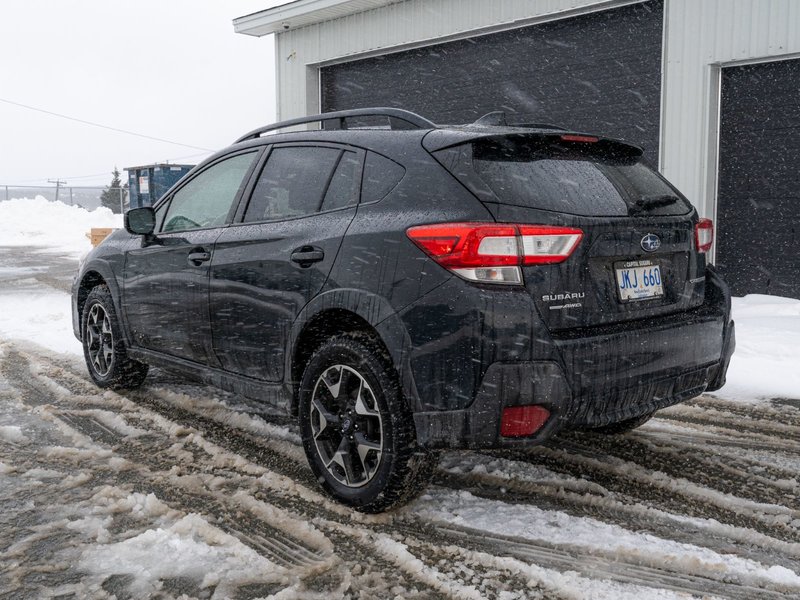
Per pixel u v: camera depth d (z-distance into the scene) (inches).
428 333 103.1
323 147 134.0
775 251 354.9
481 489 125.3
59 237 977.5
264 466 136.9
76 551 102.3
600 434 156.3
